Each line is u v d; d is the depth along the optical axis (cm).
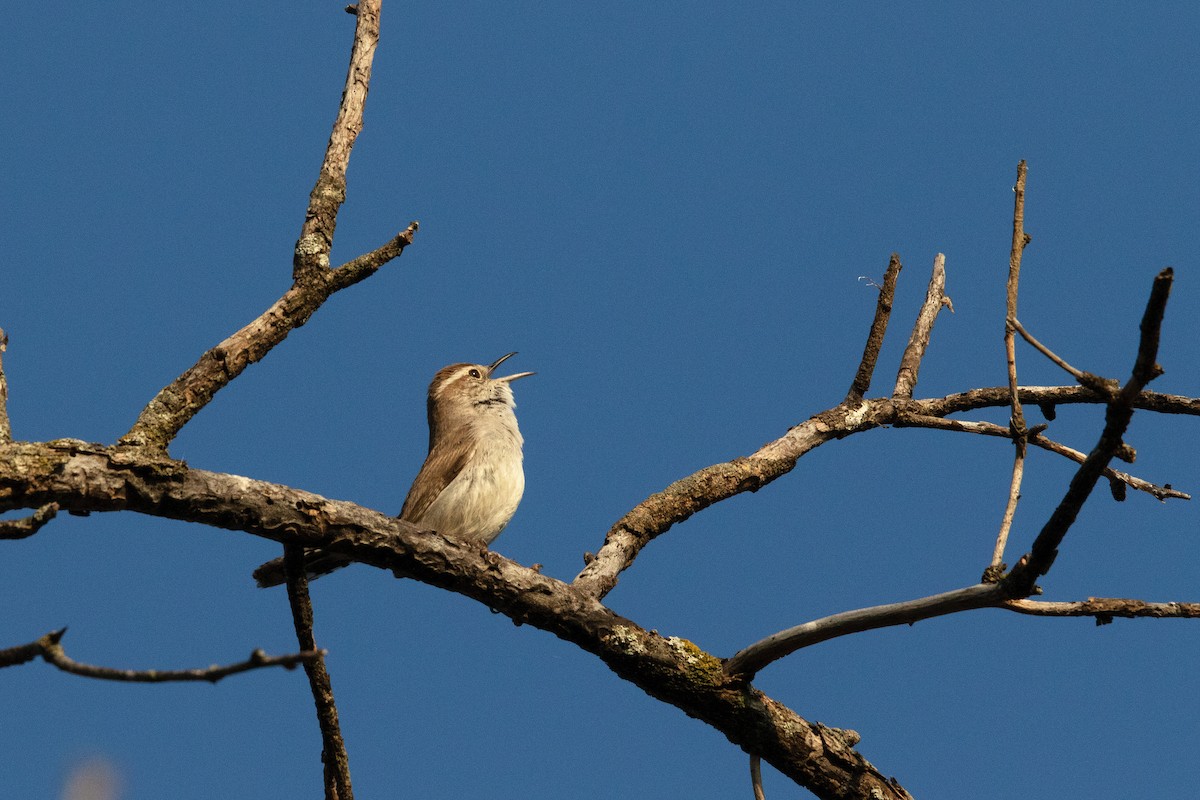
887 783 1093
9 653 622
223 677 590
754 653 1060
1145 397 1292
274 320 1083
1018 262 1037
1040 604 919
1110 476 1189
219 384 1047
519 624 1096
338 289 1116
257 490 970
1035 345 838
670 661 1073
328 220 1139
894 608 965
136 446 968
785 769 1088
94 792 385
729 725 1080
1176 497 1191
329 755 1051
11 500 876
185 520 947
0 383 943
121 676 600
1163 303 758
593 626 1085
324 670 1038
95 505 904
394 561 1038
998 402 1440
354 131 1188
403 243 1132
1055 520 871
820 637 1016
